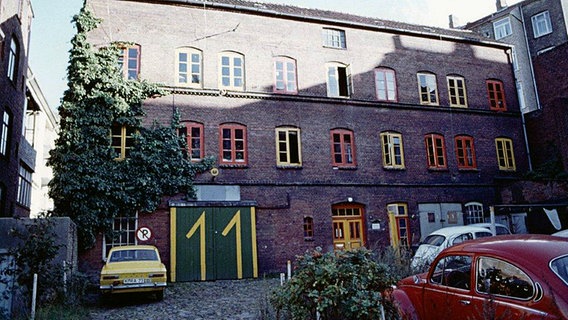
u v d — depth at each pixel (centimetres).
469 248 597
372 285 670
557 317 444
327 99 2077
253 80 1984
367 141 2120
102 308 1181
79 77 1725
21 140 2239
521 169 2425
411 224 2094
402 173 2142
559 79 2519
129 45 1838
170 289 1518
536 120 2480
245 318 1006
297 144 2003
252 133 1930
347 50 2194
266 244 1844
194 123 1861
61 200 1636
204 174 1828
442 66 2383
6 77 1764
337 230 1997
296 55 2088
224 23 1992
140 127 1775
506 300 508
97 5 1819
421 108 2261
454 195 2212
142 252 1335
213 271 1738
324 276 659
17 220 1224
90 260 1627
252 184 1875
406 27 2436
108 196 1675
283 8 2220
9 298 1027
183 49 1914
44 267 1098
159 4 1905
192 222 1759
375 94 2194
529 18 3822
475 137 2353
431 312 637
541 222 2052
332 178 2012
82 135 1686
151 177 1733
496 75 2517
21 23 2012
